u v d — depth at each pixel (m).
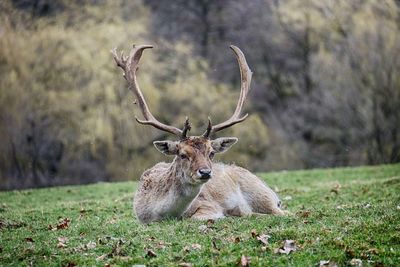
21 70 44.00
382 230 13.81
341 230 13.94
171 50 48.62
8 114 42.97
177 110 46.25
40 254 13.35
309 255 12.59
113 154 43.62
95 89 44.75
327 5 49.81
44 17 45.97
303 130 48.00
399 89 47.44
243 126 46.69
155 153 43.72
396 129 47.44
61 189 28.52
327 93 48.38
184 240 13.67
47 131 43.38
